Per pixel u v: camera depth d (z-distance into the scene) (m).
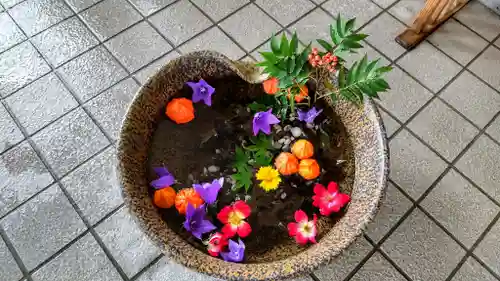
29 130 0.72
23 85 0.76
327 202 0.54
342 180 0.57
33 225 0.65
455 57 0.81
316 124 0.61
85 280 0.61
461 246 0.64
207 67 0.58
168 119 0.60
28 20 0.83
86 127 0.72
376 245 0.64
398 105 0.76
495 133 0.74
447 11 0.82
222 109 0.61
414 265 0.63
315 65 0.52
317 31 0.83
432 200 0.68
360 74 0.51
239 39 0.82
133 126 0.55
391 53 0.81
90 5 0.85
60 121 0.73
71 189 0.67
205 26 0.83
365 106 0.55
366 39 0.82
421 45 0.82
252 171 0.58
